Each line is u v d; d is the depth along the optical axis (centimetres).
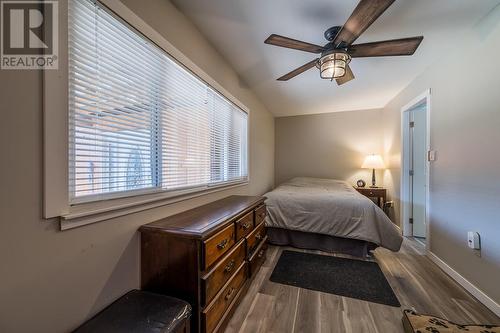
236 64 237
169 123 145
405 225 319
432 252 237
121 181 111
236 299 150
